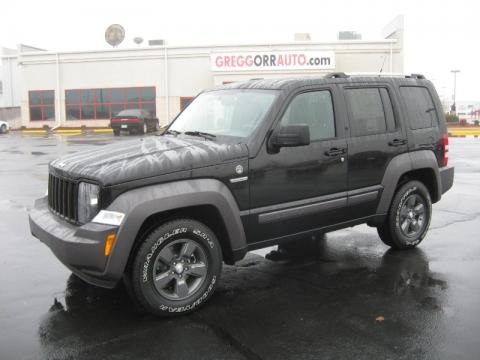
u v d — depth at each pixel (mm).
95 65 36844
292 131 4559
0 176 12688
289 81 5133
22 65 37750
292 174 4918
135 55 36250
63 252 4105
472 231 7094
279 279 5238
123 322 4223
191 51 35750
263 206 4770
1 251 6227
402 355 3592
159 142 4941
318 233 5305
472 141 24438
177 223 4297
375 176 5648
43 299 4711
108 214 3984
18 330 4070
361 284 5055
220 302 4637
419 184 6164
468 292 4797
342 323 4141
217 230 4668
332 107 5336
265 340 3861
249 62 34188
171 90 36312
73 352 3703
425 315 4273
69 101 37469
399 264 5676
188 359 3584
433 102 6508
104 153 4621
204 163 4387
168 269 4328
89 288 4980
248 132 4801
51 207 4824
